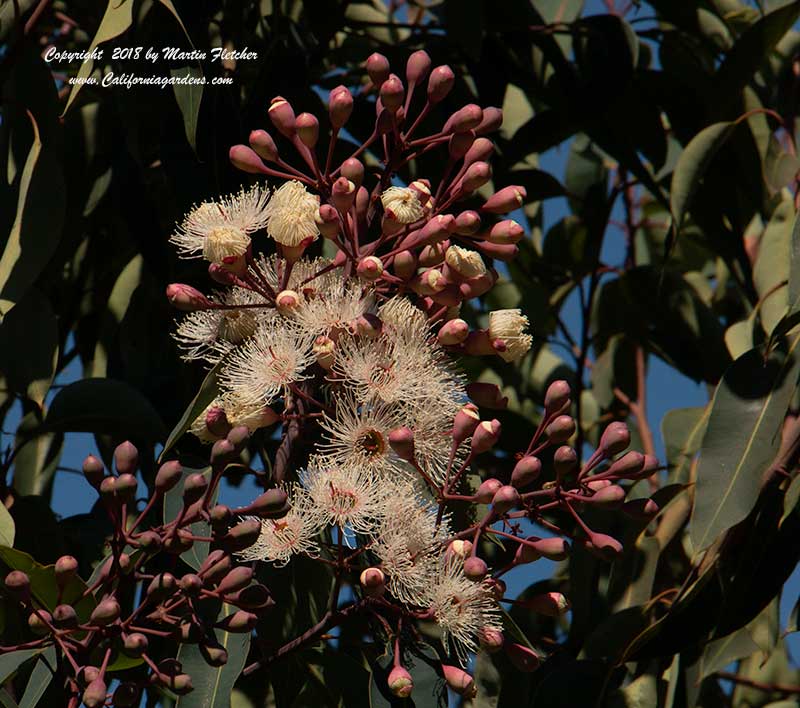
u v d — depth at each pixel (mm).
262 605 891
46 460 1109
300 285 933
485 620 916
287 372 918
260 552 911
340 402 920
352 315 920
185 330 942
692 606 1014
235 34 1115
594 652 1028
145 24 1076
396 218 926
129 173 1097
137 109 1064
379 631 952
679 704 1053
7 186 1034
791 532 1023
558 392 925
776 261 1122
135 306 1134
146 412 1034
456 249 926
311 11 1155
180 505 964
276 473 932
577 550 1065
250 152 944
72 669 909
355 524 906
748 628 1077
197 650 931
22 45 1053
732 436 999
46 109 1043
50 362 1030
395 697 929
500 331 938
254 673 1016
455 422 917
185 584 877
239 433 891
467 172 935
